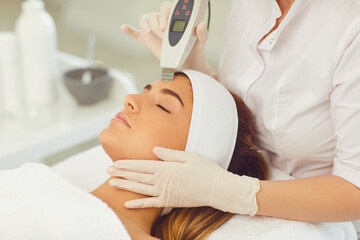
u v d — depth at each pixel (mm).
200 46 1076
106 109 1705
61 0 3672
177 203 877
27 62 1583
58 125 1552
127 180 897
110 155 951
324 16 879
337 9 856
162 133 917
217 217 922
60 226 776
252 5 1063
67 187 865
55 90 1696
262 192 846
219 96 986
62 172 1120
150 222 930
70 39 3322
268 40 963
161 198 873
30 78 1608
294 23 931
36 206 798
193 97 963
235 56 1088
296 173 1065
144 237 828
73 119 1604
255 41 988
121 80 1754
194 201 865
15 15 3705
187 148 926
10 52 1516
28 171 896
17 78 1576
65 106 1703
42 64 1596
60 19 3621
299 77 903
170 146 921
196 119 935
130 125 923
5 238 769
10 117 1581
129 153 916
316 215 834
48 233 772
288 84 916
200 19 986
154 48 1142
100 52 3145
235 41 1096
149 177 871
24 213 787
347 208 821
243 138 1031
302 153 980
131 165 878
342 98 819
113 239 771
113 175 898
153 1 2914
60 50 3102
